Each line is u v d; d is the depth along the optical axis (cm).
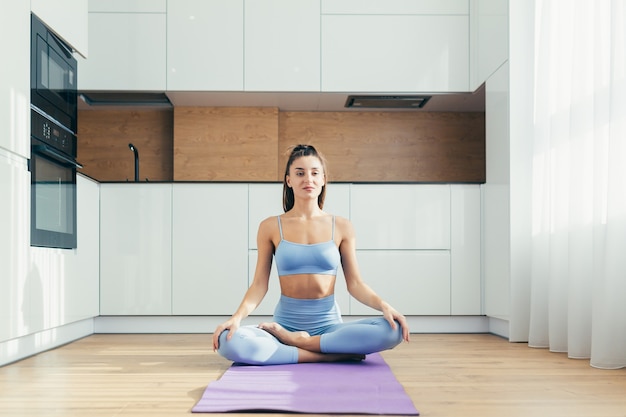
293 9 450
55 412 191
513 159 378
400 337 276
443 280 425
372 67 450
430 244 426
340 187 427
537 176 356
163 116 498
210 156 486
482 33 431
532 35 378
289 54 449
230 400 202
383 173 502
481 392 220
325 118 502
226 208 424
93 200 409
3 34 282
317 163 300
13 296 289
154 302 420
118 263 420
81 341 376
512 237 376
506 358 304
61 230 350
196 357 307
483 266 426
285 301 296
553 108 347
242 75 447
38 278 318
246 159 486
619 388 228
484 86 437
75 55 400
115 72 445
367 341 272
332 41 450
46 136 331
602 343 275
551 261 330
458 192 428
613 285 276
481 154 503
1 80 279
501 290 391
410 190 428
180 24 446
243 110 488
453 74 450
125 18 446
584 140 310
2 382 242
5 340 280
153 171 497
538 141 356
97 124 496
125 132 497
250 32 448
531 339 349
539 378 248
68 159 350
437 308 424
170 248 421
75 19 376
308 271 291
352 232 305
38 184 319
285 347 272
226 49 447
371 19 451
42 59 328
